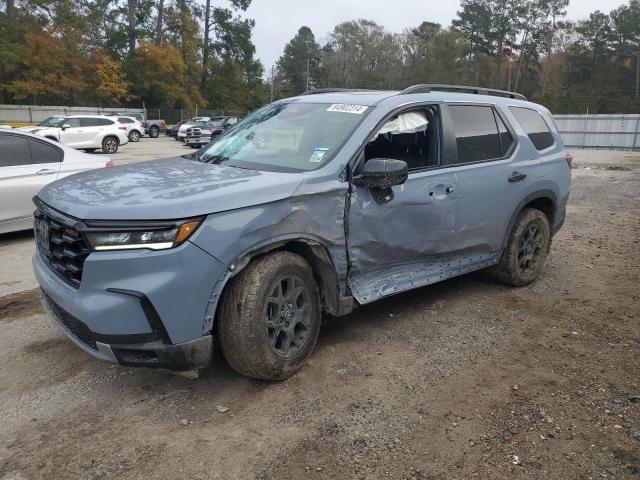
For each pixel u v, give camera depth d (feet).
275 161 13.14
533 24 269.44
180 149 89.25
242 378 12.09
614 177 53.11
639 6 253.65
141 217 9.77
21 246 23.95
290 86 337.72
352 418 10.69
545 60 274.77
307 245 12.26
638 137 111.45
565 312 16.46
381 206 13.10
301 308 12.10
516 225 17.61
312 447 9.82
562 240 25.94
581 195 40.70
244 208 10.63
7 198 23.81
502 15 268.82
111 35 187.52
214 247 10.18
